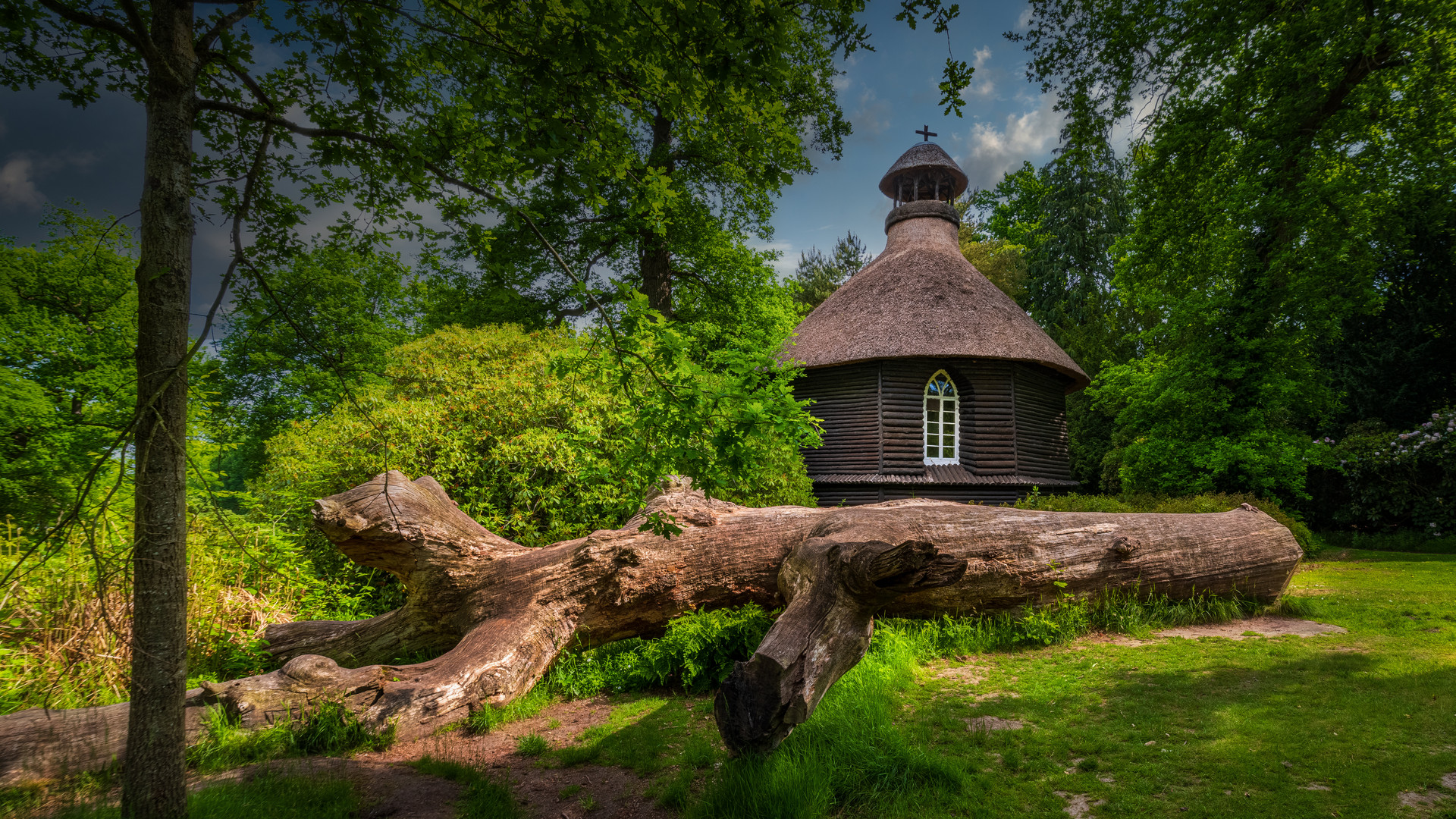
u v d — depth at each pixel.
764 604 6.75
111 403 7.66
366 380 9.09
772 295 19.70
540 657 5.65
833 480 15.70
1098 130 12.65
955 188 21.52
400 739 4.59
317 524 5.52
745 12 3.21
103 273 8.77
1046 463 16.55
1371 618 7.08
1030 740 4.05
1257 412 14.10
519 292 17.72
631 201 4.20
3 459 6.42
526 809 3.48
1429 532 14.56
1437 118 12.32
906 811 3.20
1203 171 14.88
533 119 3.55
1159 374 15.27
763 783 3.33
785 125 4.04
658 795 3.58
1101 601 7.29
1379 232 14.27
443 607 6.20
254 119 3.13
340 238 3.73
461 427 7.98
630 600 6.20
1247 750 3.79
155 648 2.65
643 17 3.17
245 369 14.73
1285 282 14.11
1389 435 15.81
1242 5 12.52
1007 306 17.06
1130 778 3.50
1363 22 11.80
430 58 3.54
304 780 3.48
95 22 2.46
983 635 6.61
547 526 8.20
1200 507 11.47
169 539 2.66
